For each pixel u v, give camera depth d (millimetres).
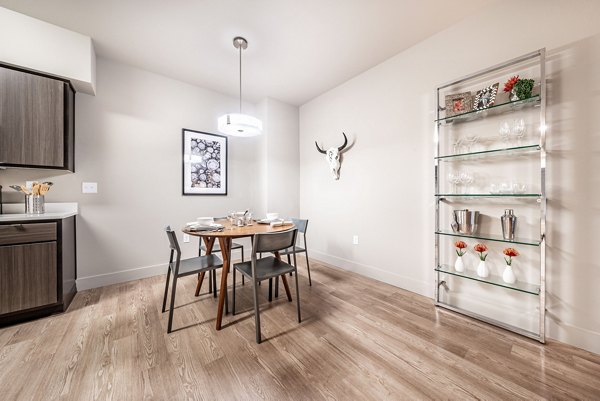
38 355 1415
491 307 1858
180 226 3006
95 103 2438
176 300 2188
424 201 2295
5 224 1696
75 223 2326
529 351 1475
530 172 1686
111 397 1134
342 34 2164
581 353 1447
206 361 1383
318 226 3561
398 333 1672
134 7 1822
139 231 2715
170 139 2924
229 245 1895
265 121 3543
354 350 1489
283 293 2361
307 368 1335
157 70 2750
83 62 2131
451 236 2098
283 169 3713
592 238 1463
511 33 1743
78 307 2016
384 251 2652
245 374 1286
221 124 2090
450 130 2100
